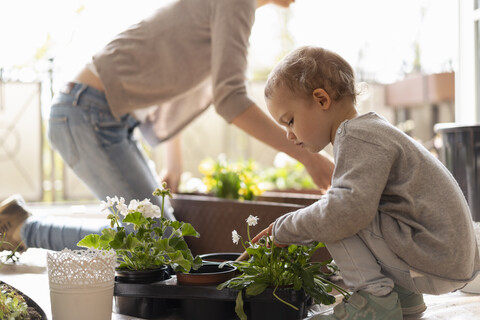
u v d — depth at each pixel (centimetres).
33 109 486
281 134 195
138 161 217
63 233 216
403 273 125
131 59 209
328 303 131
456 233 121
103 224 211
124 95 208
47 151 575
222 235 218
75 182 509
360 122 127
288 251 137
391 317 125
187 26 213
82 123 208
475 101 306
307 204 247
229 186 271
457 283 126
